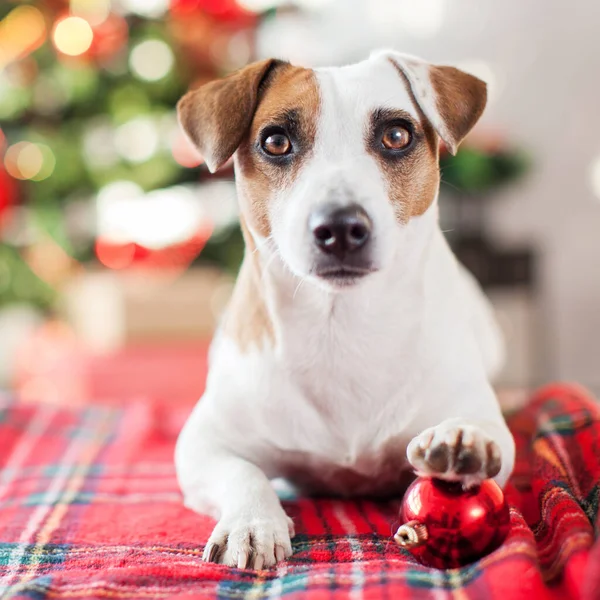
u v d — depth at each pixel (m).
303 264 0.54
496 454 0.48
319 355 0.58
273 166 0.58
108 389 1.19
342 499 0.64
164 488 0.68
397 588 0.43
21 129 1.21
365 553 0.50
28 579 0.48
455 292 0.63
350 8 1.62
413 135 0.59
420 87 0.60
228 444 0.61
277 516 0.52
